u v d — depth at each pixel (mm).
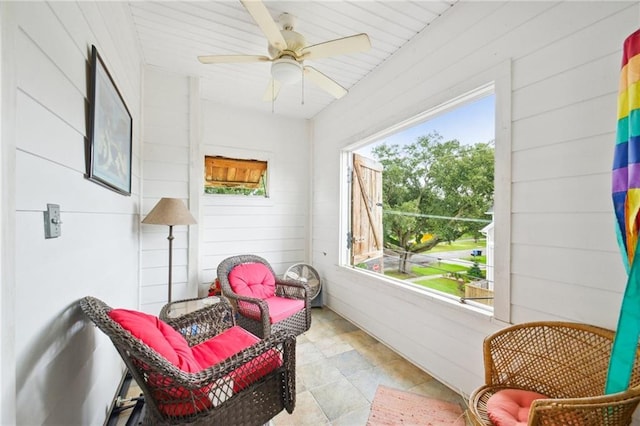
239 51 2369
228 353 1467
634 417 1051
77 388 1102
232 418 1124
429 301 1996
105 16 1443
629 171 926
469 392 1709
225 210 3404
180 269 2840
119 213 1790
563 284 1280
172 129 2795
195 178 2887
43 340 841
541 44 1361
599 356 1114
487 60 1618
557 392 1179
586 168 1204
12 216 656
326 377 1962
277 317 2297
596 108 1173
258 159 3617
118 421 1543
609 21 1136
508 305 1492
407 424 1518
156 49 2361
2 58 621
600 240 1164
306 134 3939
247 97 3256
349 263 3221
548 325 1248
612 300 1129
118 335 947
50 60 873
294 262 3842
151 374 1024
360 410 1629
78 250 1102
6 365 633
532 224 1398
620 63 1104
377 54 2379
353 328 2852
